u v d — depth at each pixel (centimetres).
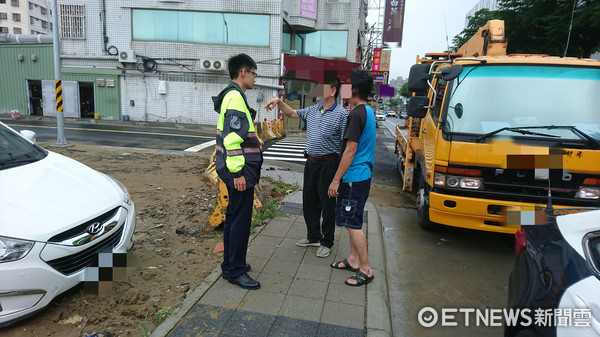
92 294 303
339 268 366
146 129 1809
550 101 424
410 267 418
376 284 339
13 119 1972
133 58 2005
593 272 177
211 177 692
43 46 2062
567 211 263
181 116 2084
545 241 224
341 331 267
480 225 422
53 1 1096
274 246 418
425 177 512
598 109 412
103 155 1030
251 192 312
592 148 382
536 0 1092
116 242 320
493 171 407
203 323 269
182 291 320
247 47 2011
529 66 441
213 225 457
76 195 308
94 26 2017
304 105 2441
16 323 262
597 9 962
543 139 393
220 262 379
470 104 437
